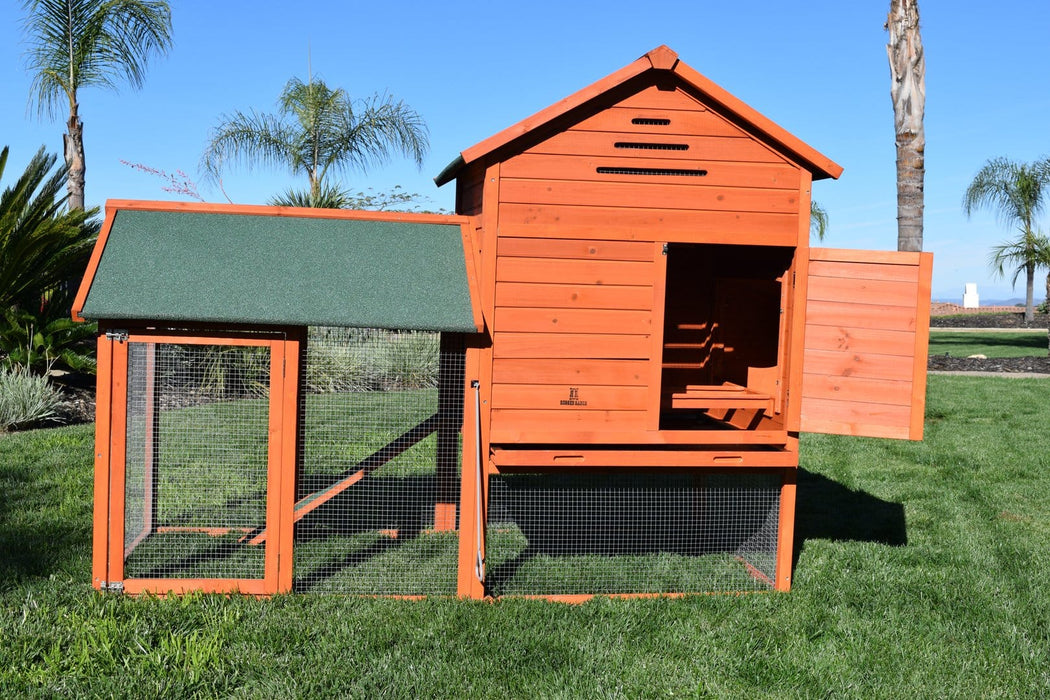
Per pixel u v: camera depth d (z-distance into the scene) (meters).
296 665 3.95
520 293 5.01
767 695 3.90
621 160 5.05
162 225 4.95
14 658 3.87
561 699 3.75
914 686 4.05
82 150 14.87
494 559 5.78
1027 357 19.77
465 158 4.88
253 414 7.46
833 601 5.16
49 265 11.71
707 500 6.53
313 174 18.03
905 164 12.02
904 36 11.88
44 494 6.75
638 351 5.11
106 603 4.55
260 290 4.70
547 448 5.18
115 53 14.95
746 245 5.42
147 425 5.70
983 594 5.30
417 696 3.73
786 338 5.34
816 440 10.57
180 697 3.61
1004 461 9.30
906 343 5.24
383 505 6.55
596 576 5.51
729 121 5.12
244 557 5.41
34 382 10.32
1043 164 28.27
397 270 4.94
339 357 11.55
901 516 7.26
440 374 6.15
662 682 3.97
